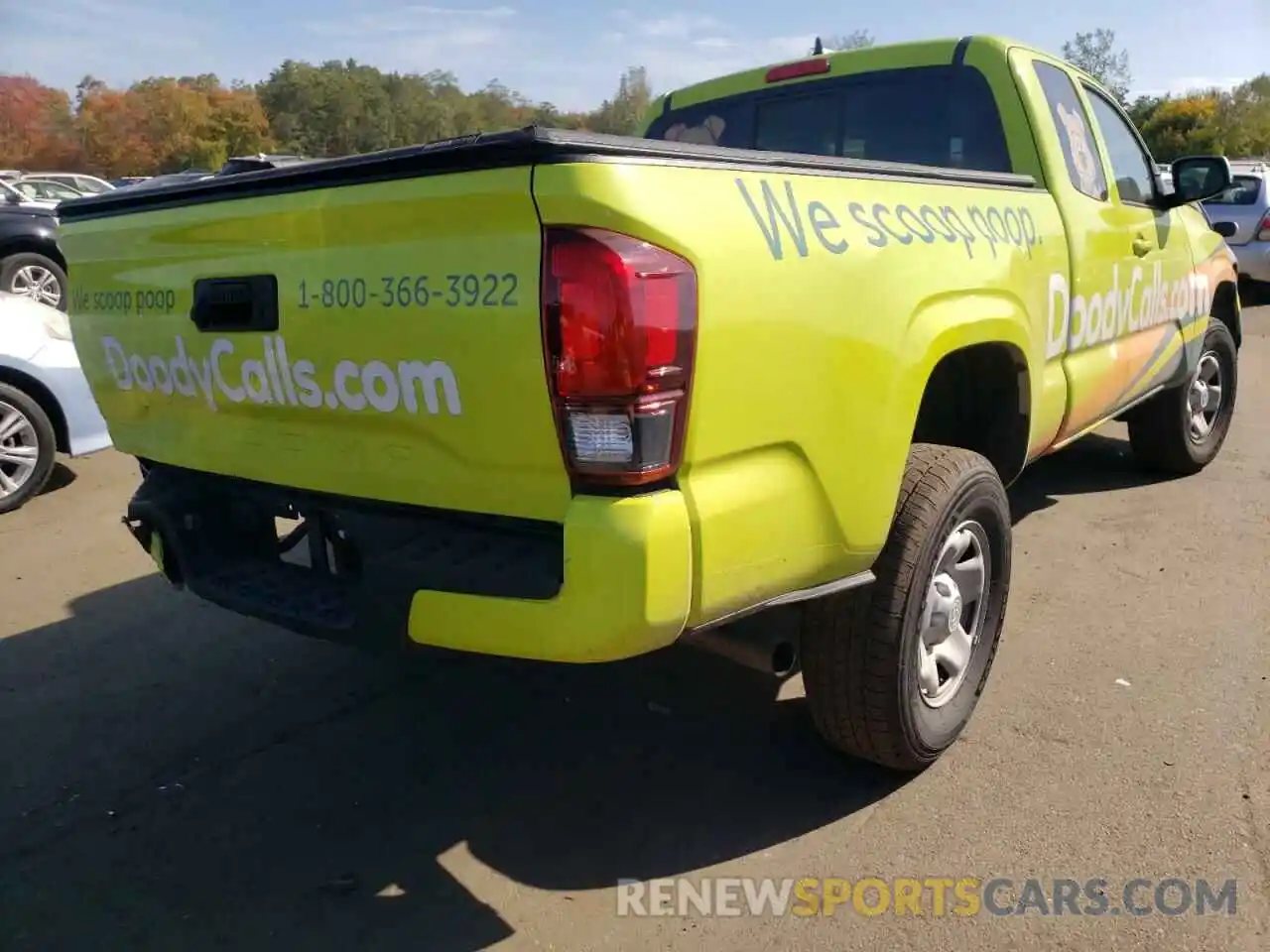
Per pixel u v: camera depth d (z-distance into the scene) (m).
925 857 2.71
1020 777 3.03
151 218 2.81
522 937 2.50
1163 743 3.17
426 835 2.91
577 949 2.45
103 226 3.01
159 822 3.00
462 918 2.57
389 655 2.43
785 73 4.48
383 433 2.43
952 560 3.01
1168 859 2.66
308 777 3.21
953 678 3.12
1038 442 3.81
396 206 2.21
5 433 5.83
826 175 2.56
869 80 4.27
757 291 2.21
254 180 2.49
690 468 2.13
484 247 2.12
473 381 2.19
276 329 2.55
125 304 3.02
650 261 2.01
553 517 2.20
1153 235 4.69
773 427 2.29
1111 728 3.27
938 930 2.46
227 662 4.01
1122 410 4.81
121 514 5.84
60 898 2.68
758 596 2.35
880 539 2.62
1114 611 4.11
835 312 2.42
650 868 2.73
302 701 3.70
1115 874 2.61
